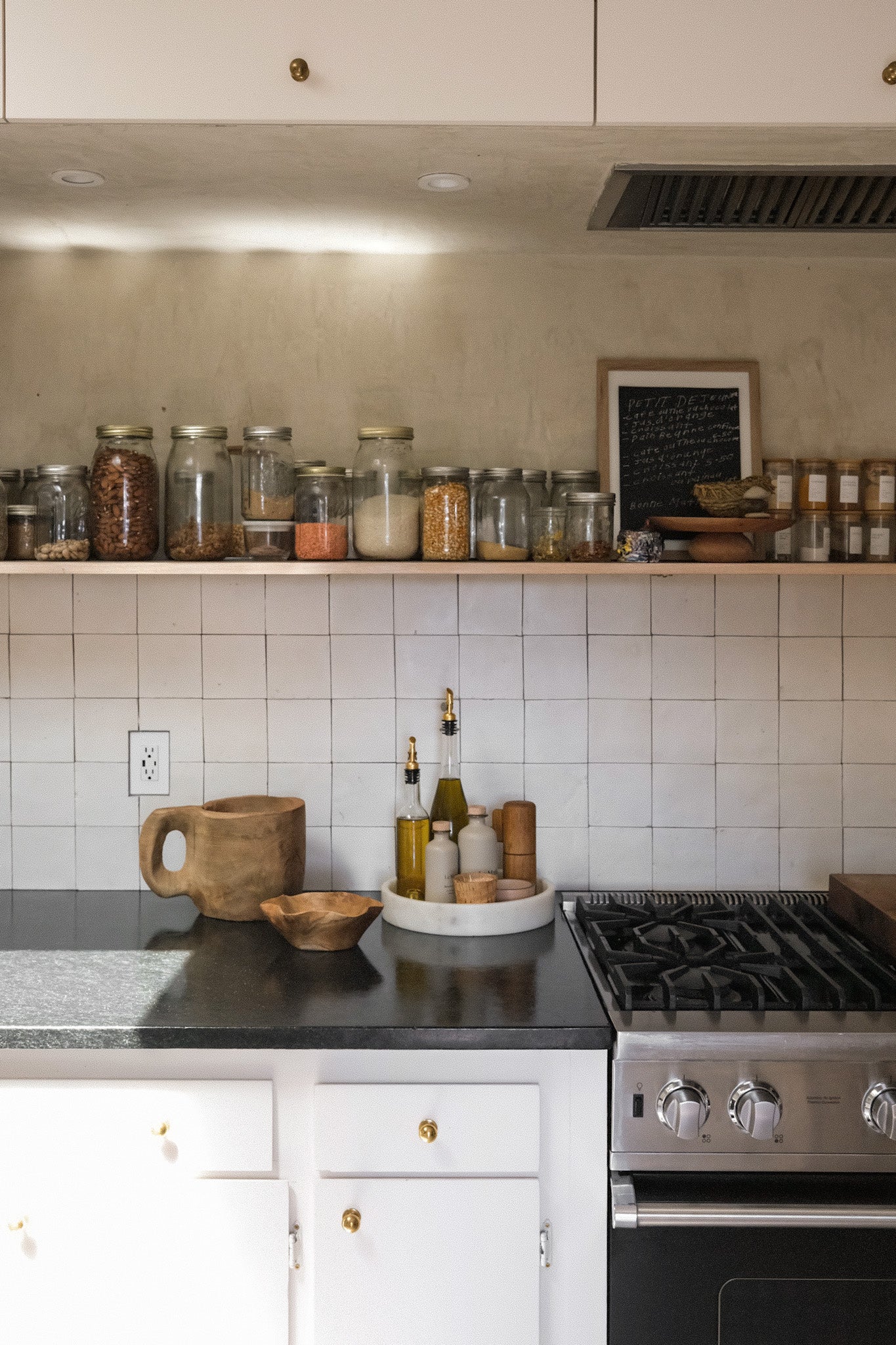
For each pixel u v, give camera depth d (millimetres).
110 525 1993
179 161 1774
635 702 2291
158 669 2295
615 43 1630
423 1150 1629
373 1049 1627
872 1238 1604
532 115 1628
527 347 2258
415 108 1625
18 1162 1643
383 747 2297
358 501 2002
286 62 1622
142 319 2252
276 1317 1645
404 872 2176
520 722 2293
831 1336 1608
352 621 2285
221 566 1949
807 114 1633
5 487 2043
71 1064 1644
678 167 1780
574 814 2299
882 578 2277
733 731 2293
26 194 1923
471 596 2283
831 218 2025
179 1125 1639
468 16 1625
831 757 2293
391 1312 1630
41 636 2289
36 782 2309
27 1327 1652
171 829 2137
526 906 2066
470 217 2029
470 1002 1697
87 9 1621
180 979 1800
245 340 2258
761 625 2281
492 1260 1622
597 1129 1626
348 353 2258
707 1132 1609
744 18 1631
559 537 2049
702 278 2248
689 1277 1610
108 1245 1644
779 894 2285
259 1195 1635
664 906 2156
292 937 1936
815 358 2250
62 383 2258
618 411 2234
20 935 2031
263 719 2299
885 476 2129
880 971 1805
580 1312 1634
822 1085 1601
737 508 2021
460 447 2262
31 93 1623
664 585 2279
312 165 1787
